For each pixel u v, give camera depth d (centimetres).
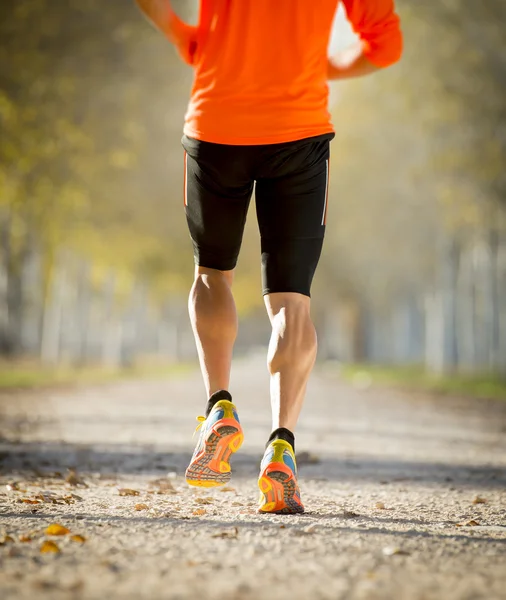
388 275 10806
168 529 835
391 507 1099
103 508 1008
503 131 5553
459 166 5725
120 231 7050
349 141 7931
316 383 8450
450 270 8819
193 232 955
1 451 1859
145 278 9731
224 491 1267
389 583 629
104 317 10338
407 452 2089
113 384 6506
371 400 5134
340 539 792
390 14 1000
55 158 5278
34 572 647
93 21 4881
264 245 937
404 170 7819
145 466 1645
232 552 723
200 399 4694
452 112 5597
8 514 940
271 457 930
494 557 738
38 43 4762
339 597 585
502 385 6406
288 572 654
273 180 921
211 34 922
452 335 8894
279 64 907
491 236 7362
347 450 2108
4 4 4572
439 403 4812
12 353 8019
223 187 926
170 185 6706
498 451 2164
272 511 953
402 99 6575
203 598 574
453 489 1370
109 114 5172
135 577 632
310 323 935
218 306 939
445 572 673
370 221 8619
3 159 4966
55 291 8969
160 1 917
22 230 7506
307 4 908
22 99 4778
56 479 1389
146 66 5184
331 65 1052
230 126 909
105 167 5450
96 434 2409
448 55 5494
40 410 3456
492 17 5225
